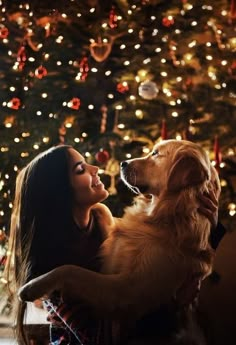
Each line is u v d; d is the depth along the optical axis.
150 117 3.47
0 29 3.71
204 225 1.83
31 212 1.89
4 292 2.60
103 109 3.65
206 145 3.41
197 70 3.56
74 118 3.54
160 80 3.51
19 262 1.91
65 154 1.94
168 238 1.80
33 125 3.54
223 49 3.56
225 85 3.46
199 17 3.65
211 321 2.09
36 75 3.45
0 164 3.50
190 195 1.83
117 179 3.37
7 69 3.75
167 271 1.76
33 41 3.71
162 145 1.96
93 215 1.95
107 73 3.62
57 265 1.84
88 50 3.74
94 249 1.88
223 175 3.39
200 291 2.17
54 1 3.81
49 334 2.09
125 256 1.79
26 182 1.93
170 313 1.76
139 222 1.88
